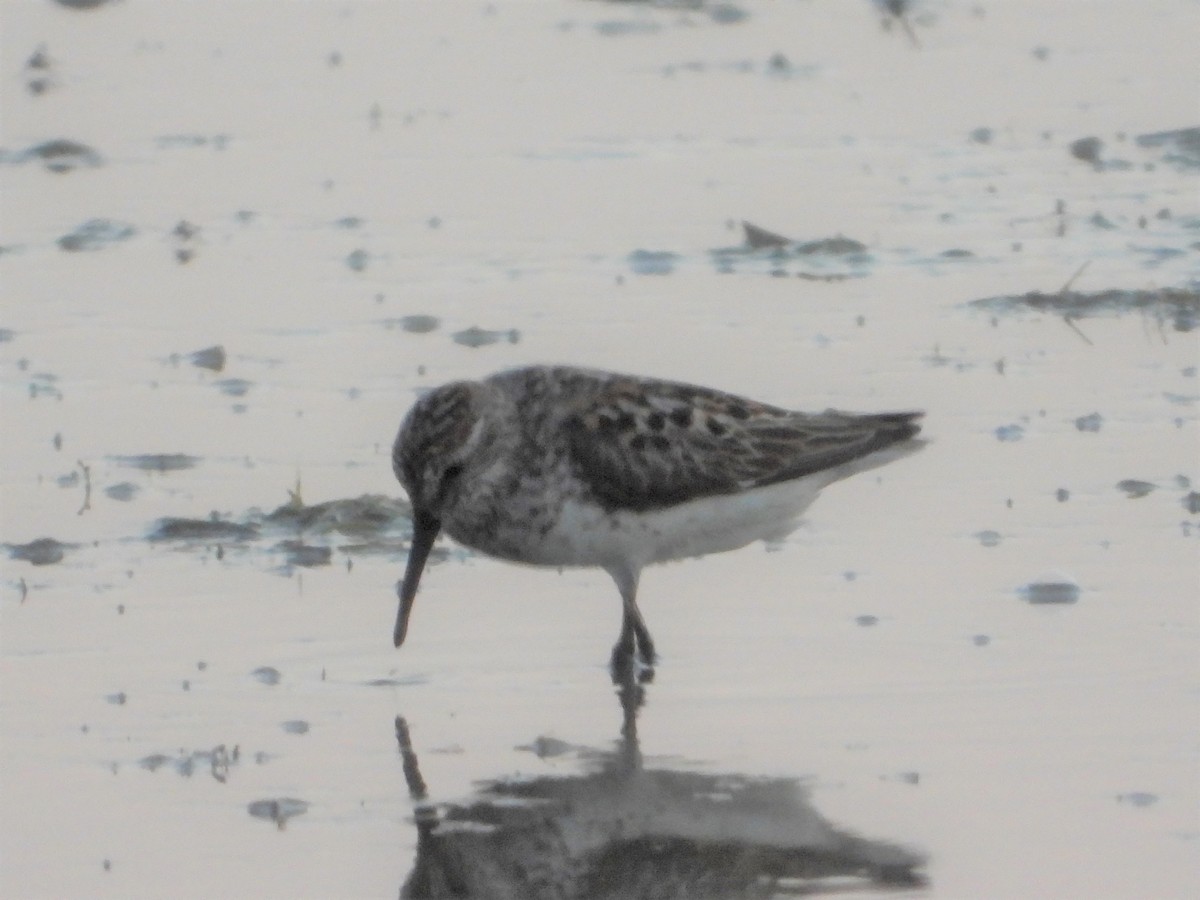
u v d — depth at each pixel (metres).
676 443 13.37
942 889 9.66
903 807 10.52
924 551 14.15
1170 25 29.30
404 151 24.50
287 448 16.30
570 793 10.88
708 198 22.55
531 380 13.59
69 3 30.69
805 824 10.40
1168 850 9.94
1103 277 19.70
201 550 14.43
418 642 13.06
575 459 13.30
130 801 10.75
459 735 11.67
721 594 13.75
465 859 10.09
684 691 12.29
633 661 12.74
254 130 25.30
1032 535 14.27
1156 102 25.66
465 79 27.42
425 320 19.02
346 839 10.34
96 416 16.95
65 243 21.39
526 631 13.34
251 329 18.97
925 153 24.00
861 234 21.31
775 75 27.41
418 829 10.45
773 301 19.45
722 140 24.69
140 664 12.54
